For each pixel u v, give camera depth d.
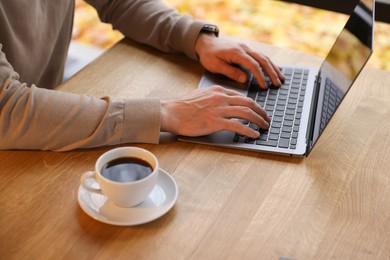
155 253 0.88
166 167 1.06
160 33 1.44
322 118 1.14
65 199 0.97
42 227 0.91
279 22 2.70
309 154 1.12
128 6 1.48
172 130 1.13
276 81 1.32
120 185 0.89
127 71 1.35
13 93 1.06
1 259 0.85
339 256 0.89
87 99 1.10
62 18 1.52
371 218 0.97
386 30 2.53
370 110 1.27
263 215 0.96
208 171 1.06
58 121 1.06
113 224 0.91
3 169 1.03
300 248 0.90
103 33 2.89
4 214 0.93
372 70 1.42
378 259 0.89
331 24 2.66
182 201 0.98
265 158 1.10
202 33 1.42
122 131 1.09
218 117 1.14
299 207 0.98
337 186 1.04
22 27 1.36
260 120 1.16
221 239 0.91
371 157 1.12
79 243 0.89
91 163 1.06
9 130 1.06
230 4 2.78
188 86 1.32
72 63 1.92
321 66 1.36
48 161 1.06
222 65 1.35
